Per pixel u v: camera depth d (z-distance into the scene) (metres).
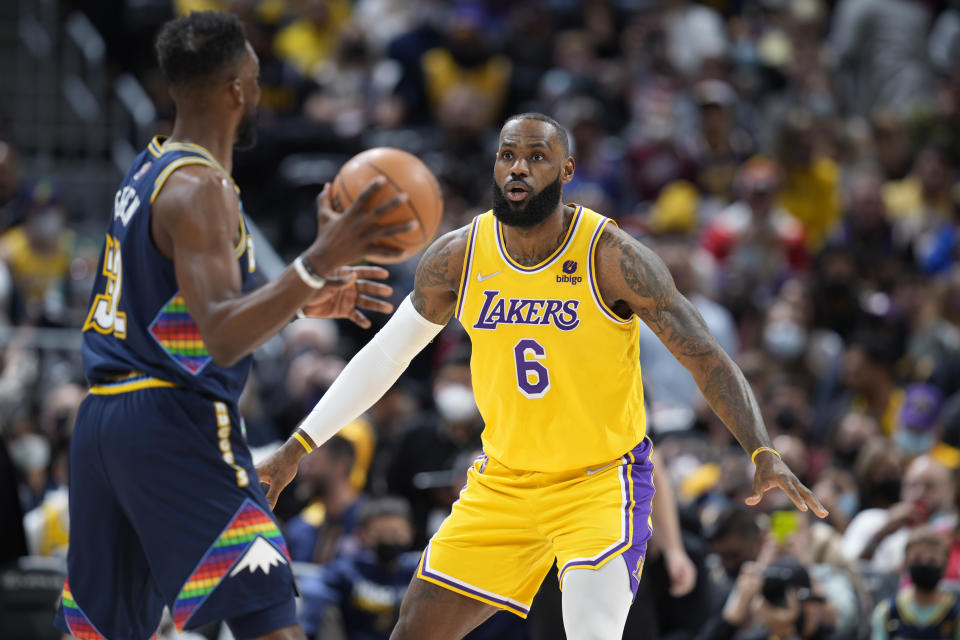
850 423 22.61
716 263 29.39
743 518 16.77
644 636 13.95
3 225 28.66
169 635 15.84
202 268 9.36
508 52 36.41
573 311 10.48
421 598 11.08
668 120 33.81
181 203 9.53
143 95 34.16
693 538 16.12
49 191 27.06
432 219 10.45
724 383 10.35
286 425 24.53
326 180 30.84
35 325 24.53
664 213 30.89
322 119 33.72
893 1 38.88
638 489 10.81
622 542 10.44
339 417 11.48
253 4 34.47
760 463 10.08
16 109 34.56
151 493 9.59
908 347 26.89
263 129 32.31
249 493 9.79
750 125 35.78
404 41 35.19
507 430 10.87
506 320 10.63
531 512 10.86
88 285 26.41
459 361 21.95
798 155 31.66
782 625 14.88
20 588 16.11
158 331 9.71
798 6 40.69
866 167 33.66
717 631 15.46
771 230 29.02
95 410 9.88
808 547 16.25
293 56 36.44
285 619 9.70
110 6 35.28
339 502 19.12
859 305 27.53
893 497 20.12
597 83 35.53
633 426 10.91
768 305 27.17
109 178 33.47
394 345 11.43
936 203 31.17
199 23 10.12
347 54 35.62
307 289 9.02
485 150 32.41
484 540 11.00
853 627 16.05
